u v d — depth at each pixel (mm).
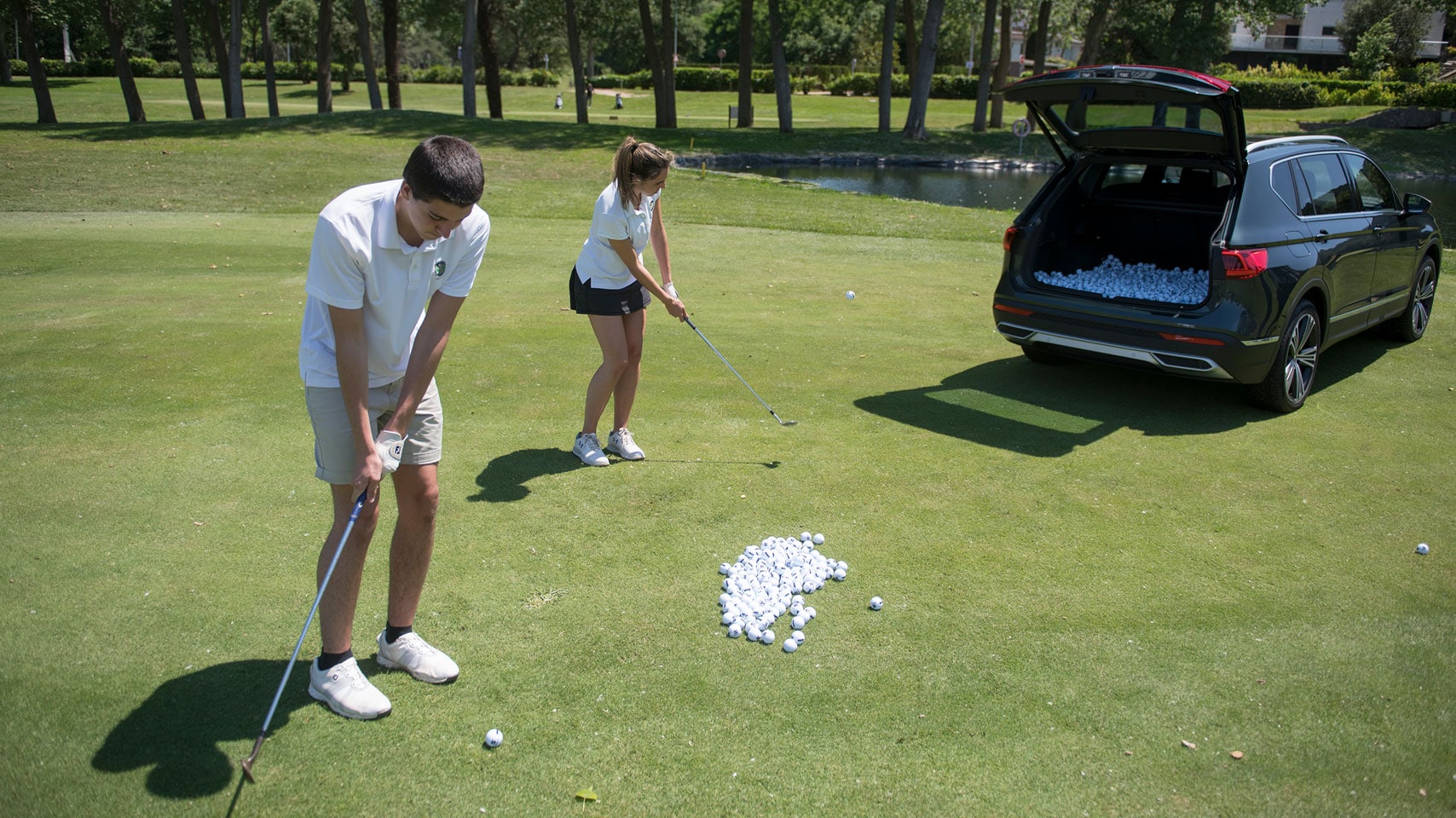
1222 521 4508
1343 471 5109
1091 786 2768
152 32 63875
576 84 33125
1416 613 3713
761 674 3258
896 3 36031
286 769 2756
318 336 2814
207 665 3221
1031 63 63344
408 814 2604
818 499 4648
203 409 5660
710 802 2674
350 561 2930
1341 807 2703
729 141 31562
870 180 26750
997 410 6016
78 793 2635
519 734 2932
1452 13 38656
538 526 4281
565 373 6492
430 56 81375
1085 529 4398
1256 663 3367
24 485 4566
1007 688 3207
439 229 2637
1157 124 5965
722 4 88875
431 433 2998
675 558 4035
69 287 8914
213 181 18297
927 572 3982
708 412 5848
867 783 2760
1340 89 46656
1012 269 6383
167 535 4117
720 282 9883
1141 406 6164
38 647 3287
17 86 52844
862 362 6988
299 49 67562
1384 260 6898
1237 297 5586
